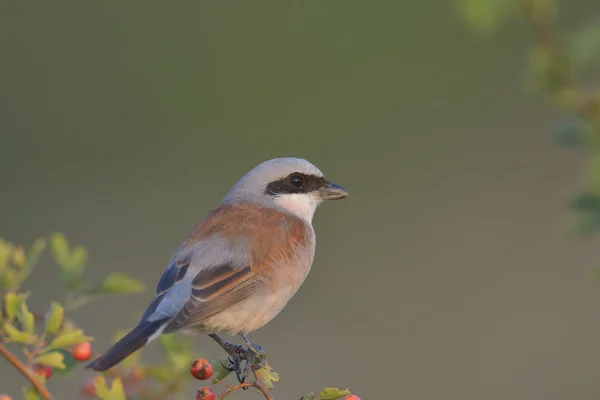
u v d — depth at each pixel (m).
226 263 7.05
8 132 16.53
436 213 15.38
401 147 16.88
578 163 15.80
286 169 8.23
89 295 5.96
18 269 5.64
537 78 4.54
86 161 16.22
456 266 14.28
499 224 15.05
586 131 4.56
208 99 17.69
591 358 12.88
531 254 14.48
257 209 7.70
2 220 14.54
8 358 5.38
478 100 17.52
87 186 15.47
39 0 17.91
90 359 6.01
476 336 13.12
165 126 17.16
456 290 13.98
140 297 12.16
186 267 6.99
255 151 16.97
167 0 18.56
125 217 14.86
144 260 14.01
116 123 16.98
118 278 5.93
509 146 16.48
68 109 17.02
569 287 13.89
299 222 7.67
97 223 14.66
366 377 12.34
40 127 16.64
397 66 18.44
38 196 15.12
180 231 14.80
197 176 16.16
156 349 9.97
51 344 5.42
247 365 7.12
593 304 13.62
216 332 7.23
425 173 16.25
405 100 17.94
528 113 16.92
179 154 16.59
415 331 13.18
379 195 15.73
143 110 17.25
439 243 14.70
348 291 13.93
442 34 18.39
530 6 4.45
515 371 12.80
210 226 7.38
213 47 18.25
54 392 9.48
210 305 6.80
